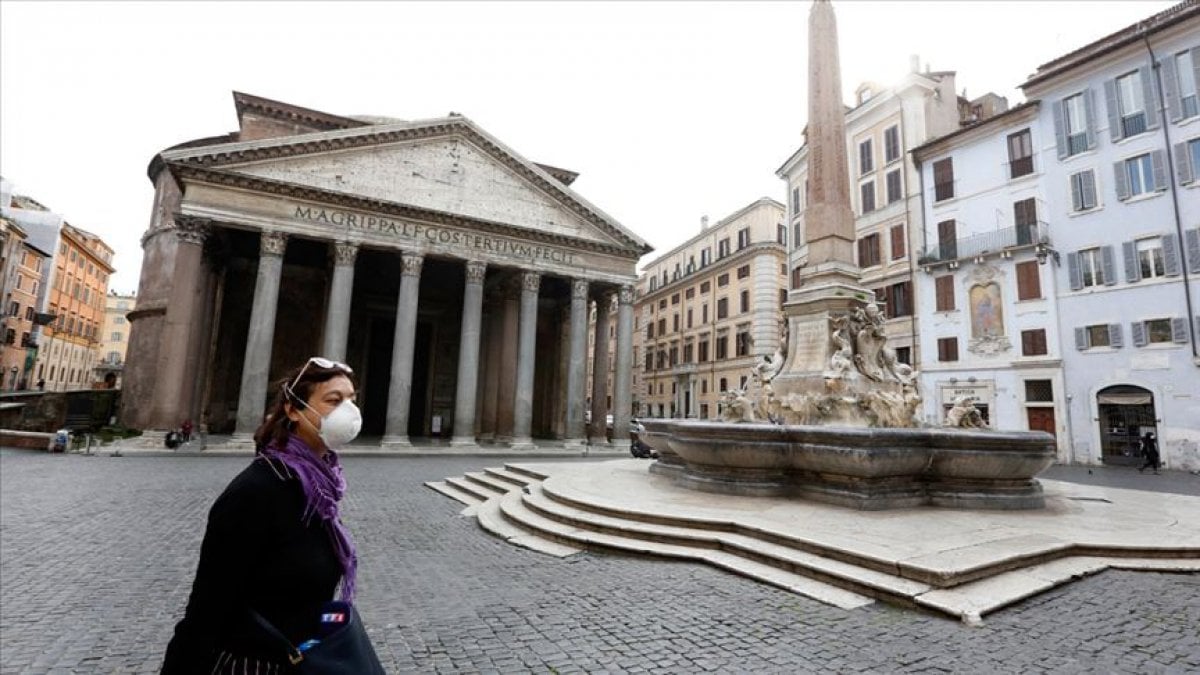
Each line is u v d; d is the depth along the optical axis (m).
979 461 8.24
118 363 76.56
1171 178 21.62
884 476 8.11
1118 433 22.58
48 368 57.44
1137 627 4.55
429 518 10.31
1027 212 25.48
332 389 2.17
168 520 9.80
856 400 9.83
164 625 5.08
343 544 2.10
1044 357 24.42
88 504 11.16
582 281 32.78
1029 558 5.79
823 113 11.73
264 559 1.87
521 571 6.59
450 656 4.22
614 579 6.15
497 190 31.03
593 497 8.98
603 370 36.16
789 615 4.93
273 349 33.50
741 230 45.97
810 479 8.77
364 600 5.56
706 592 5.62
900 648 4.18
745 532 6.95
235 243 31.19
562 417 40.69
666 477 11.32
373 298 37.62
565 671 3.95
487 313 38.41
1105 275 23.03
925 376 28.44
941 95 30.89
